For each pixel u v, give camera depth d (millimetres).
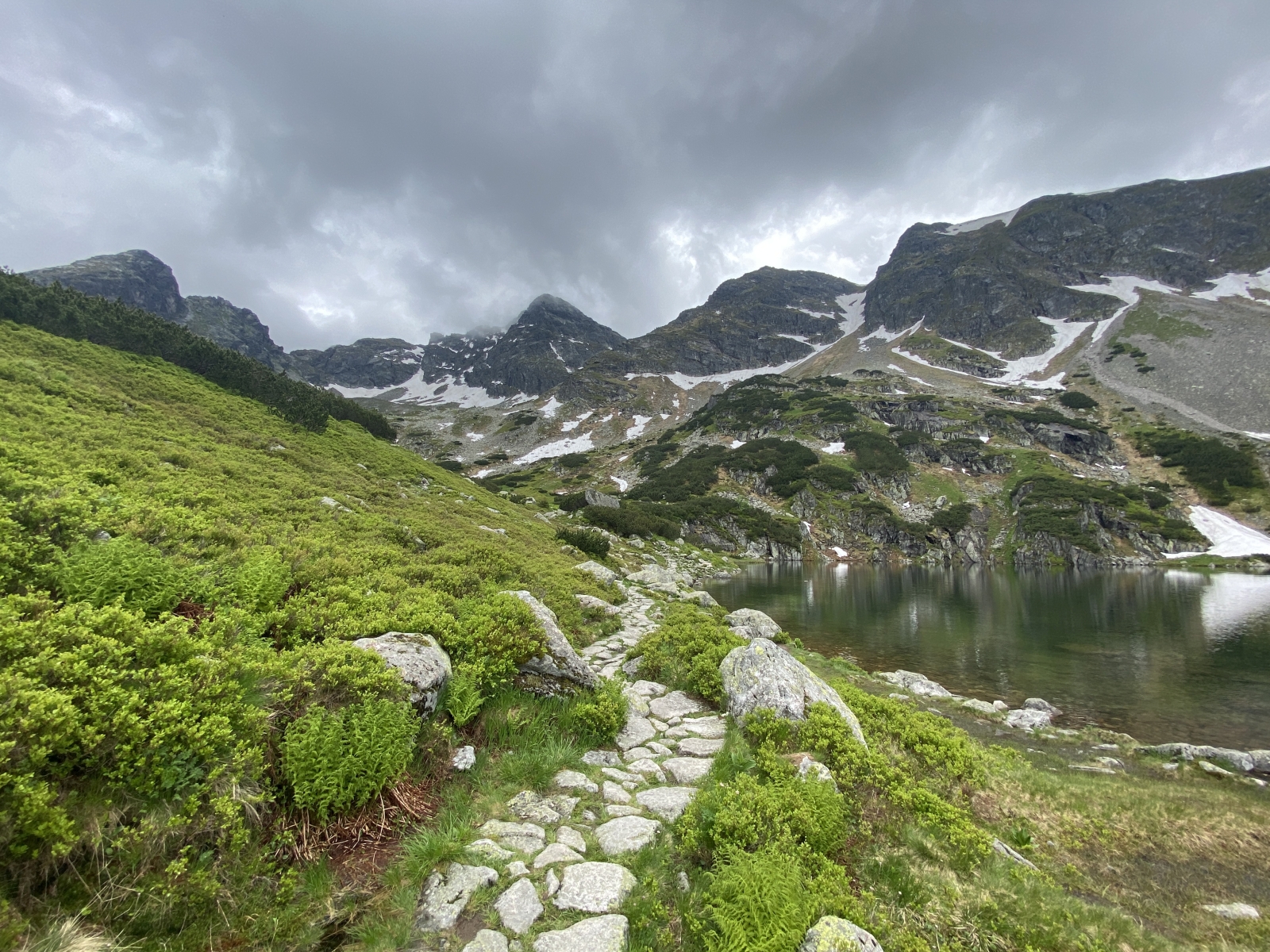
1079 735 19172
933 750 10484
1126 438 143125
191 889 3990
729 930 4531
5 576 6496
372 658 6758
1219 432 135625
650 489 131125
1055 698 23891
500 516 40500
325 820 5262
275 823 4969
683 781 7633
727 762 8047
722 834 5895
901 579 73625
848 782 8016
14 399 19656
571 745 8242
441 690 7723
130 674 4801
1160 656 31203
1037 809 11203
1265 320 181125
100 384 28547
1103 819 11250
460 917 4562
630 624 19969
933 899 6176
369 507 23734
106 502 11133
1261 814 12406
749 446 150875
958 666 28906
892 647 32875
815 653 27672
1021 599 53781
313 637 7969
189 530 10859
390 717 6086
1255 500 107062
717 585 61969
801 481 124438
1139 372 177625
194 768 4562
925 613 44750
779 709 9648
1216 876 9859
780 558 103188
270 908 4336
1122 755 17359
